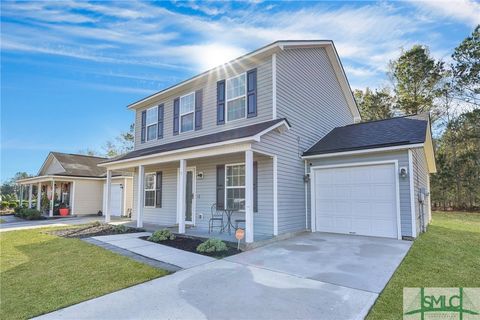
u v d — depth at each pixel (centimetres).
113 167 1152
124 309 351
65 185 1978
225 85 979
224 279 454
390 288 412
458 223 1329
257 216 845
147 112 1314
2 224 1355
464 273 488
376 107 2377
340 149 882
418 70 2111
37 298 393
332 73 1239
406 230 775
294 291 400
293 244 720
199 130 1048
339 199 904
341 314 330
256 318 322
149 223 1174
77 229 1034
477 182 2064
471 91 2033
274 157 816
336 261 552
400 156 795
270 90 856
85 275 488
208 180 991
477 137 2050
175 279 457
